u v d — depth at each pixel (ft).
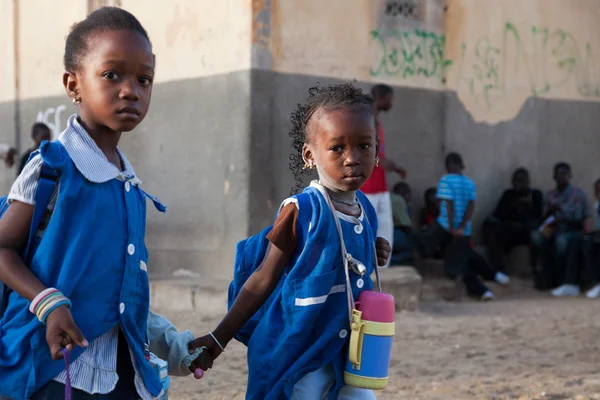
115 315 7.98
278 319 9.14
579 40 37.83
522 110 36.19
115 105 7.90
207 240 29.27
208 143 29.12
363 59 31.07
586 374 18.38
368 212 9.82
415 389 16.78
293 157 10.25
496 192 35.50
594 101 38.27
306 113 9.39
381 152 26.76
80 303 7.73
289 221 9.04
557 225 33.55
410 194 32.07
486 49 35.04
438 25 33.60
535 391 16.53
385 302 8.96
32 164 7.75
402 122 32.65
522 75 36.14
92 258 7.80
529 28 36.29
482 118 34.99
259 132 27.94
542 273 33.32
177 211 30.27
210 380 17.52
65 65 8.30
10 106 38.37
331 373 9.17
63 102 35.83
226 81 28.48
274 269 9.18
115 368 8.01
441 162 33.83
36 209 7.66
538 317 26.58
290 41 28.73
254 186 27.91
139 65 7.98
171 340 9.56
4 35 38.58
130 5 31.96
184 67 30.01
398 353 20.61
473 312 27.53
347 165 8.94
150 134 31.19
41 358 7.62
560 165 34.27
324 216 8.96
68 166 7.78
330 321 9.00
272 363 8.95
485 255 34.73
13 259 7.56
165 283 27.32
